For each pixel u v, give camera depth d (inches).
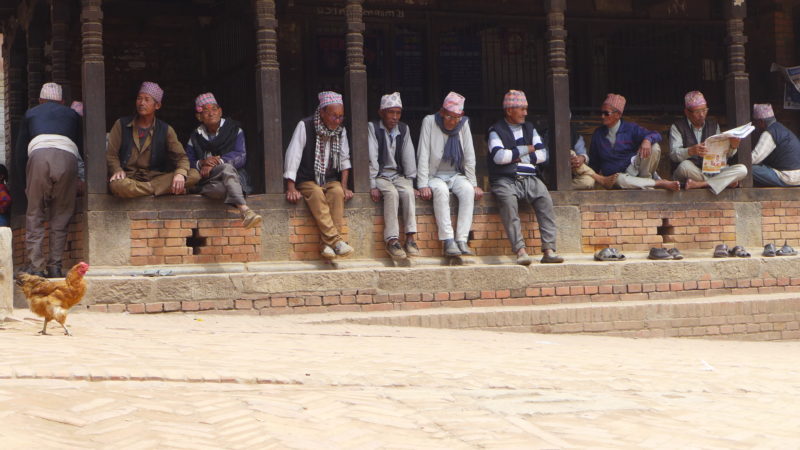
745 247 461.1
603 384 241.6
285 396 207.5
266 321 356.2
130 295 360.8
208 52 566.6
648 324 405.4
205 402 197.8
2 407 179.3
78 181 396.5
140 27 564.1
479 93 543.2
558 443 180.4
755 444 185.5
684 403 223.5
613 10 564.4
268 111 403.5
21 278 284.5
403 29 532.7
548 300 412.2
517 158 418.0
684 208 451.8
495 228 426.6
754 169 470.3
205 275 370.6
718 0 580.4
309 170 404.5
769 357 336.8
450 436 183.2
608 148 456.8
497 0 546.0
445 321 378.0
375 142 415.2
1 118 653.9
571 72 560.4
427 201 417.7
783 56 587.5
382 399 209.6
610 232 441.4
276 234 398.6
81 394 195.5
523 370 256.1
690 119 463.5
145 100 385.4
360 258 409.1
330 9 522.3
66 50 466.6
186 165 391.2
